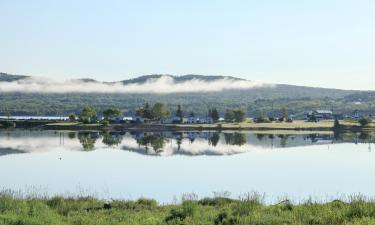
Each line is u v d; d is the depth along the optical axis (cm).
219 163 9275
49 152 11575
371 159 10012
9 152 11469
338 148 13000
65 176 7056
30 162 9231
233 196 4722
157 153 11594
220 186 5909
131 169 8131
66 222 2138
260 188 5706
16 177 6900
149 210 2662
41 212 2242
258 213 2223
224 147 13625
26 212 2214
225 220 2109
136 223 2138
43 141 15550
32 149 12400
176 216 2269
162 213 2473
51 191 5262
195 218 2208
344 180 6606
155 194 5075
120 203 2830
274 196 4875
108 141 15925
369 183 6241
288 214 2272
